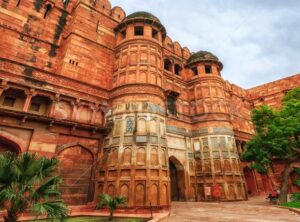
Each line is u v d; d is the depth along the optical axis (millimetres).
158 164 11680
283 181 14086
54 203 5430
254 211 10648
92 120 12984
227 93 25344
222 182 16484
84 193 11305
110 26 16875
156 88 13836
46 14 14461
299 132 13352
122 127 12469
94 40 15250
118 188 10836
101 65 14898
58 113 11727
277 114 14586
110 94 14383
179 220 8250
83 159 11891
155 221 7543
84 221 8219
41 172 5734
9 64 10617
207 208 12031
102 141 12805
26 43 12859
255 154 14633
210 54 21734
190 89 20922
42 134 10648
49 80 11859
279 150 13836
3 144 9930
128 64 14492
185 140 18422
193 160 18312
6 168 5168
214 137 18078
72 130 11617
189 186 16969
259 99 28297
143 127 12328
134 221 8031
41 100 11805
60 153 11109
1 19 12336
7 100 10766
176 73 21547
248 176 22922
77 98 12633
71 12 15820
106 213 9953
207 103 19469
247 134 24797
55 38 14281
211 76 20375
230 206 12922
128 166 11281
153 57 15008
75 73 13305
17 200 5020
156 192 11023
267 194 22875
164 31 17000
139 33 17422
